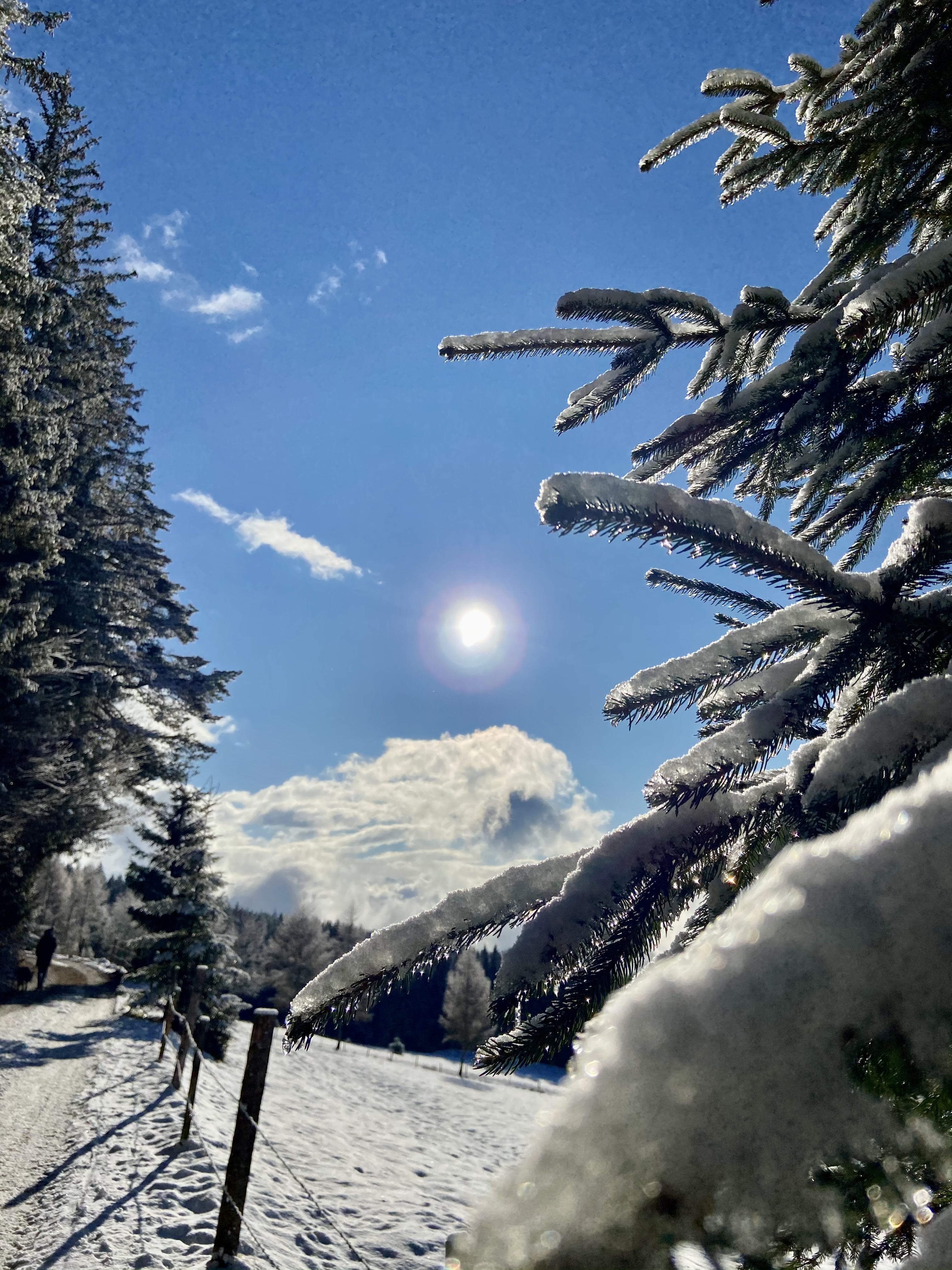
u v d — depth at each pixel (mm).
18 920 21891
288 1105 12125
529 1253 290
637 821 800
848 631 911
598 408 2164
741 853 772
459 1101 18422
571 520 852
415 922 756
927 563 889
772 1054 303
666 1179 294
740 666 931
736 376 2076
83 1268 4227
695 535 853
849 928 318
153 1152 6539
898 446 1667
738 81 2293
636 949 696
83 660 20031
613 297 2016
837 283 2105
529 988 689
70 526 20312
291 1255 4883
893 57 1976
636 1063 314
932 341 1313
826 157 2170
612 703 928
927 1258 281
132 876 19812
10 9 10578
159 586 26594
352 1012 708
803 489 1847
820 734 898
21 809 17750
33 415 15031
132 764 23484
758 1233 284
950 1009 295
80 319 20828
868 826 358
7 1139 6867
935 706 704
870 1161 288
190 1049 13195
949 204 2037
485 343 2121
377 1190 7402
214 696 25438
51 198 19828
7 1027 14172
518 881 791
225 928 19891
